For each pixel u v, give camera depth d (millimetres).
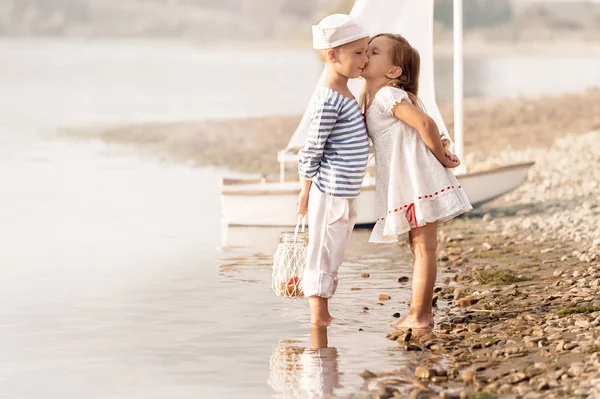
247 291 12258
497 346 9344
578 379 8180
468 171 16531
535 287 11672
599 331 9547
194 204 19766
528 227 15617
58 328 10734
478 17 143125
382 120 9867
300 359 9227
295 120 36188
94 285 12773
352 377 8664
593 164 21219
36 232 16781
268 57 102188
